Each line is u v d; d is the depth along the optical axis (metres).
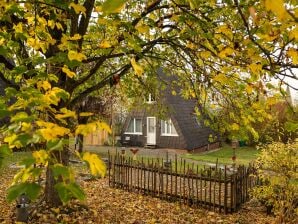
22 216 6.89
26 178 1.44
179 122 27.66
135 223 8.25
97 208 9.08
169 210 9.79
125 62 9.04
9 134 1.64
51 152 1.58
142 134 30.23
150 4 5.48
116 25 3.97
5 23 4.02
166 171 11.02
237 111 5.47
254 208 10.19
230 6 3.41
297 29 2.06
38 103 1.94
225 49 3.27
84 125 1.75
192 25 4.27
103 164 1.51
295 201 8.67
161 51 7.96
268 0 1.10
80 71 8.95
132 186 11.97
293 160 8.26
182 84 8.34
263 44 3.29
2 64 6.59
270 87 3.78
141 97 9.82
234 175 9.73
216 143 30.36
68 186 1.39
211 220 8.99
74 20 5.26
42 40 3.59
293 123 2.98
